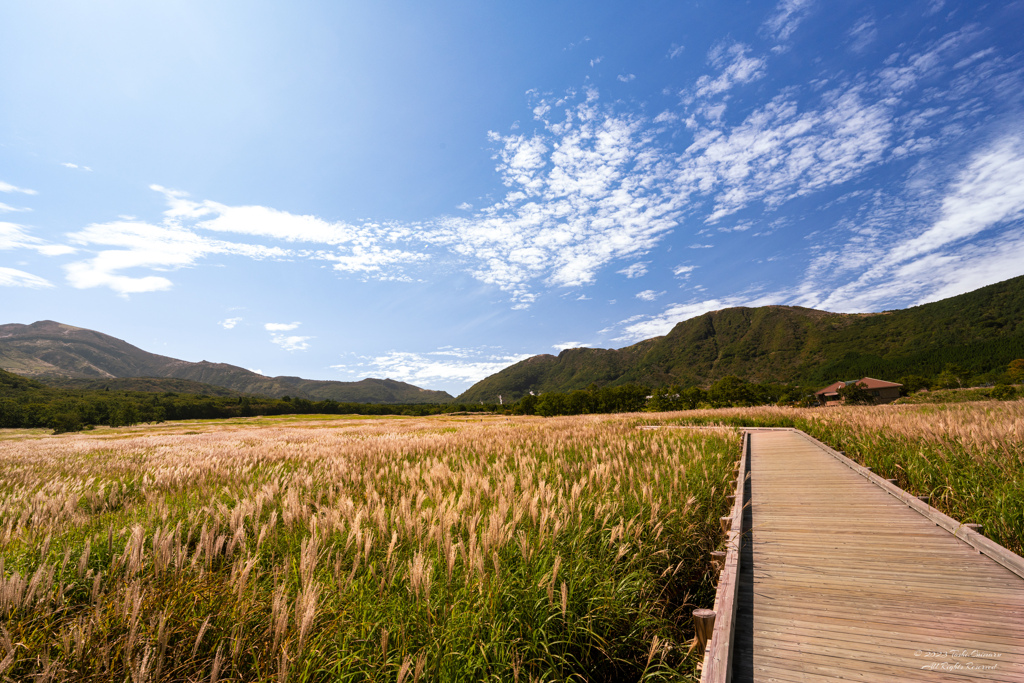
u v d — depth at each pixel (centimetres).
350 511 465
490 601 303
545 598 320
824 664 288
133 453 1664
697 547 503
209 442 2242
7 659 218
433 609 293
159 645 234
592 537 446
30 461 1460
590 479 657
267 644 253
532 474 678
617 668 318
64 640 235
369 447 1309
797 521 604
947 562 434
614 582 367
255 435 2920
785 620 347
